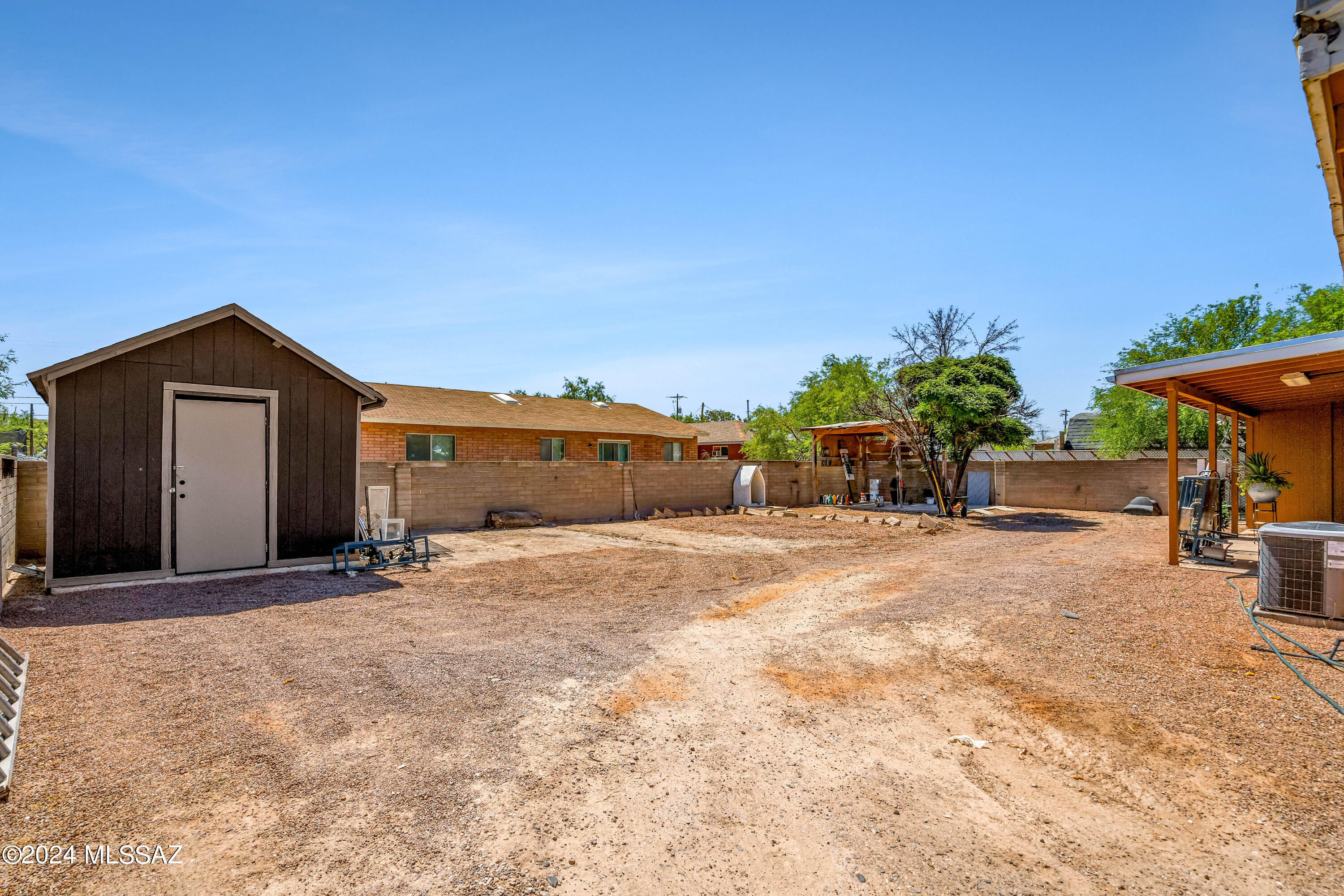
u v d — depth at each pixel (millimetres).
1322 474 11125
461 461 18250
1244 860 2654
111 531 7773
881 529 15617
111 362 7773
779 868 2637
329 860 2631
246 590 7707
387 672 4934
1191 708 4070
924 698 4426
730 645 5750
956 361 20797
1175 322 24141
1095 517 18922
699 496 20500
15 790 3080
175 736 3740
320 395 9297
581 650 5582
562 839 2816
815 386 37656
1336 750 3490
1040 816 3018
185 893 2410
